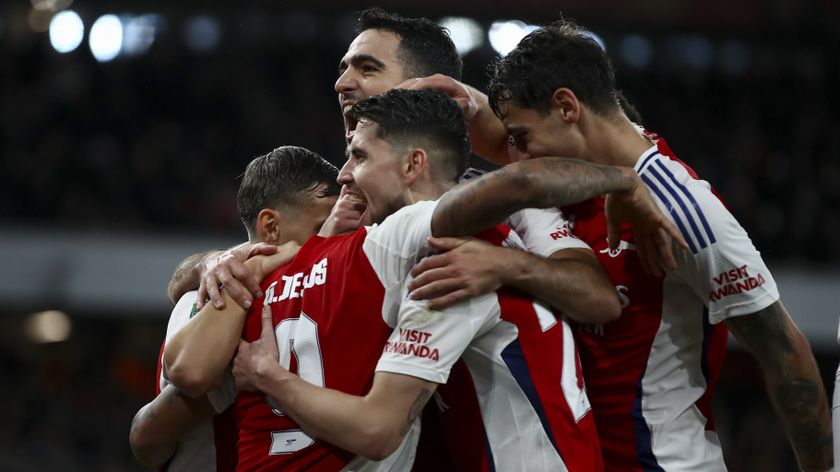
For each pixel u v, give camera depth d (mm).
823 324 32438
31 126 38500
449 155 8031
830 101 44156
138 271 31688
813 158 42531
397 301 7480
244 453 7789
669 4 41656
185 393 8133
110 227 35062
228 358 7738
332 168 9062
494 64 9164
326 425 7105
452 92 9570
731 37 42875
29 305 31391
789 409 8672
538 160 7387
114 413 33844
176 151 39281
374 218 8031
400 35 10477
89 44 41438
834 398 8781
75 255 31609
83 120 39375
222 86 41781
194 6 41531
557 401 7625
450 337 7285
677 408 8836
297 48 42969
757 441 34562
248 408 7797
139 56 41719
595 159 8703
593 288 7891
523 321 7582
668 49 43188
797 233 38656
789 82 44156
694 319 8820
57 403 33688
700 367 8945
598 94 8578
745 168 41812
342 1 41469
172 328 8406
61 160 37312
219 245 32594
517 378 7531
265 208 8734
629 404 8820
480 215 7234
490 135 10258
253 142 40719
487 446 7637
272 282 7961
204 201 37438
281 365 7617
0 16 40750
